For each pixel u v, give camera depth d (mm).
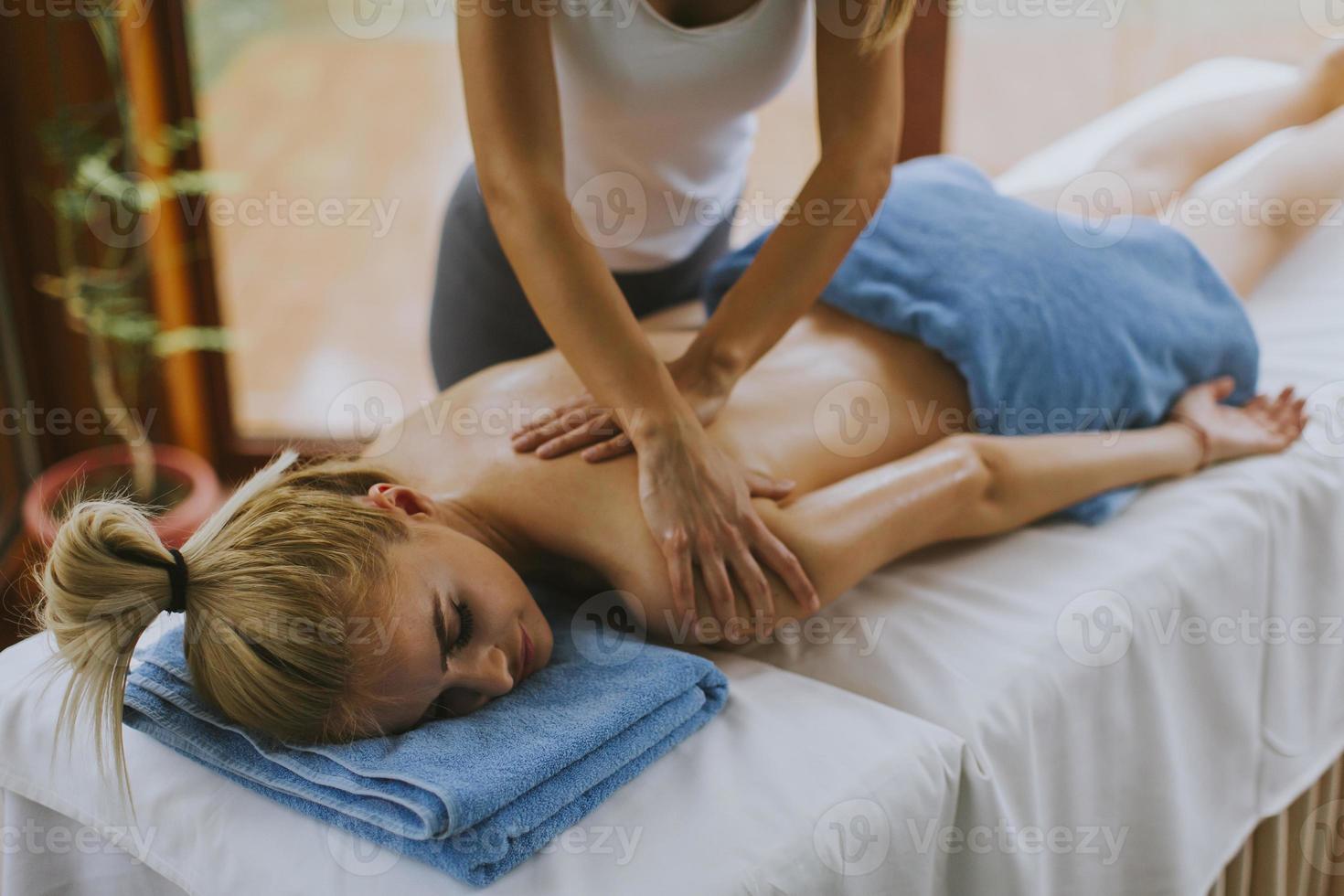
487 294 1526
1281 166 1724
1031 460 1240
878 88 1179
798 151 2225
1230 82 2016
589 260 1084
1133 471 1301
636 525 1078
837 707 1019
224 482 2518
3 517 2146
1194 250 1502
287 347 2516
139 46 2139
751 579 1049
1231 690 1288
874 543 1118
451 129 2502
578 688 975
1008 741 1035
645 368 1075
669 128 1309
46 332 2291
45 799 1008
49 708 1025
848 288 1372
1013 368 1326
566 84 1241
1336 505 1386
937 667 1075
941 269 1355
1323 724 1433
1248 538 1294
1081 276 1390
